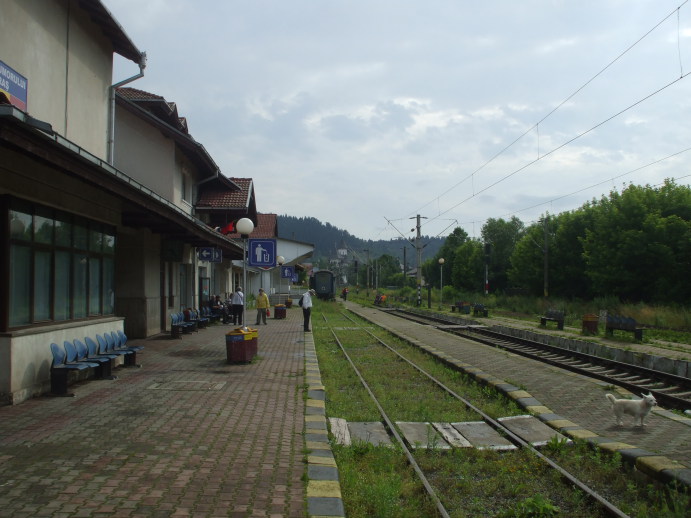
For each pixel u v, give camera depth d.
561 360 15.59
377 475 5.88
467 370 12.34
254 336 12.93
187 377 10.47
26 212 8.30
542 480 5.93
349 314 39.53
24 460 5.59
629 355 15.57
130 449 5.99
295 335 20.08
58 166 6.94
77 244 10.06
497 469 6.25
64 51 10.66
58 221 9.32
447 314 38.91
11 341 7.79
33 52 9.59
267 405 8.27
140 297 16.42
